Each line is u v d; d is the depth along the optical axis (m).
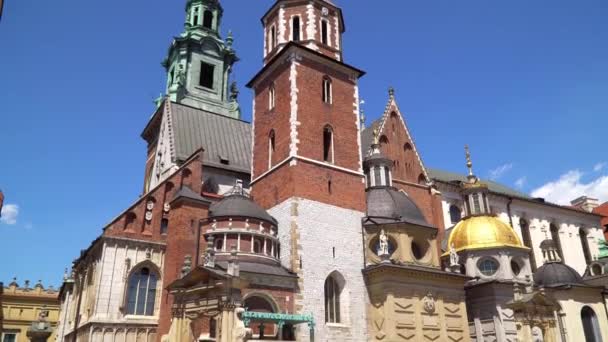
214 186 55.75
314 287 39.34
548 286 51.75
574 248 73.56
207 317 30.91
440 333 41.09
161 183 46.34
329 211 43.16
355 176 46.50
